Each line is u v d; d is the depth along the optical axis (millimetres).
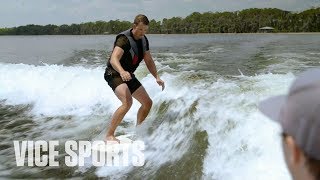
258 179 3102
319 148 577
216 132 3754
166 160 3857
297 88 618
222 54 11672
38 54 16219
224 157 3486
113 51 4418
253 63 8539
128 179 3639
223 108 3990
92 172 3852
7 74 8570
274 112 684
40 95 7238
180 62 9500
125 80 4188
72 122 5711
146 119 4992
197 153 3711
